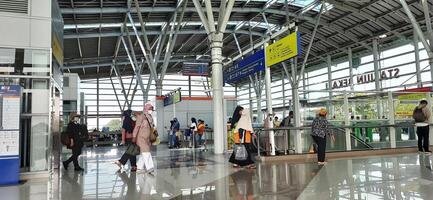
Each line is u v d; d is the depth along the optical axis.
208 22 13.99
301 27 26.39
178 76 43.34
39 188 6.77
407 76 23.58
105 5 21.17
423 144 12.25
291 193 5.78
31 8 8.45
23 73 8.26
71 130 9.49
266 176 7.65
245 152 9.21
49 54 8.52
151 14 23.91
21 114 8.25
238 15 25.73
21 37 8.29
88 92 40.19
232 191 6.06
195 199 5.50
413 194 5.48
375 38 25.06
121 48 31.61
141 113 8.99
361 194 5.57
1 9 8.19
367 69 27.03
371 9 21.53
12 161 7.44
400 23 22.44
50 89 8.59
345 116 12.05
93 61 34.25
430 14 19.78
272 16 26.25
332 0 21.02
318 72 32.25
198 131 18.48
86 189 6.57
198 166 9.82
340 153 11.56
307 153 11.04
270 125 10.97
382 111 12.72
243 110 9.39
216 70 13.84
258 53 11.69
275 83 38.72
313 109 11.71
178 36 29.77
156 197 5.72
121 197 5.78
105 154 15.33
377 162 9.73
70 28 24.30
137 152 9.06
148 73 41.75
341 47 28.08
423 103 12.17
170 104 23.33
